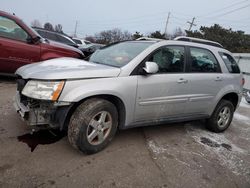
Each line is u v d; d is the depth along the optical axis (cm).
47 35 1067
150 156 337
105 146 331
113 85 310
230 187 291
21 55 577
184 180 291
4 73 583
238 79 488
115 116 325
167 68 373
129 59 346
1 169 261
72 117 297
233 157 374
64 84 281
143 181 277
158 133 426
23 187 239
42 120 288
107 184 262
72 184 254
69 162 292
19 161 280
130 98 329
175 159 338
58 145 329
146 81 341
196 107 420
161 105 367
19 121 386
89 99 305
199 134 454
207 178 303
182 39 462
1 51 551
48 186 245
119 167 298
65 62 344
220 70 456
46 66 320
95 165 294
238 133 502
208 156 364
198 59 420
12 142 321
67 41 1123
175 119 405
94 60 397
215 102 448
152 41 388
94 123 305
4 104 457
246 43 3612
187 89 393
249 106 818
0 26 551
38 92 280
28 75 298
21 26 576
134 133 409
